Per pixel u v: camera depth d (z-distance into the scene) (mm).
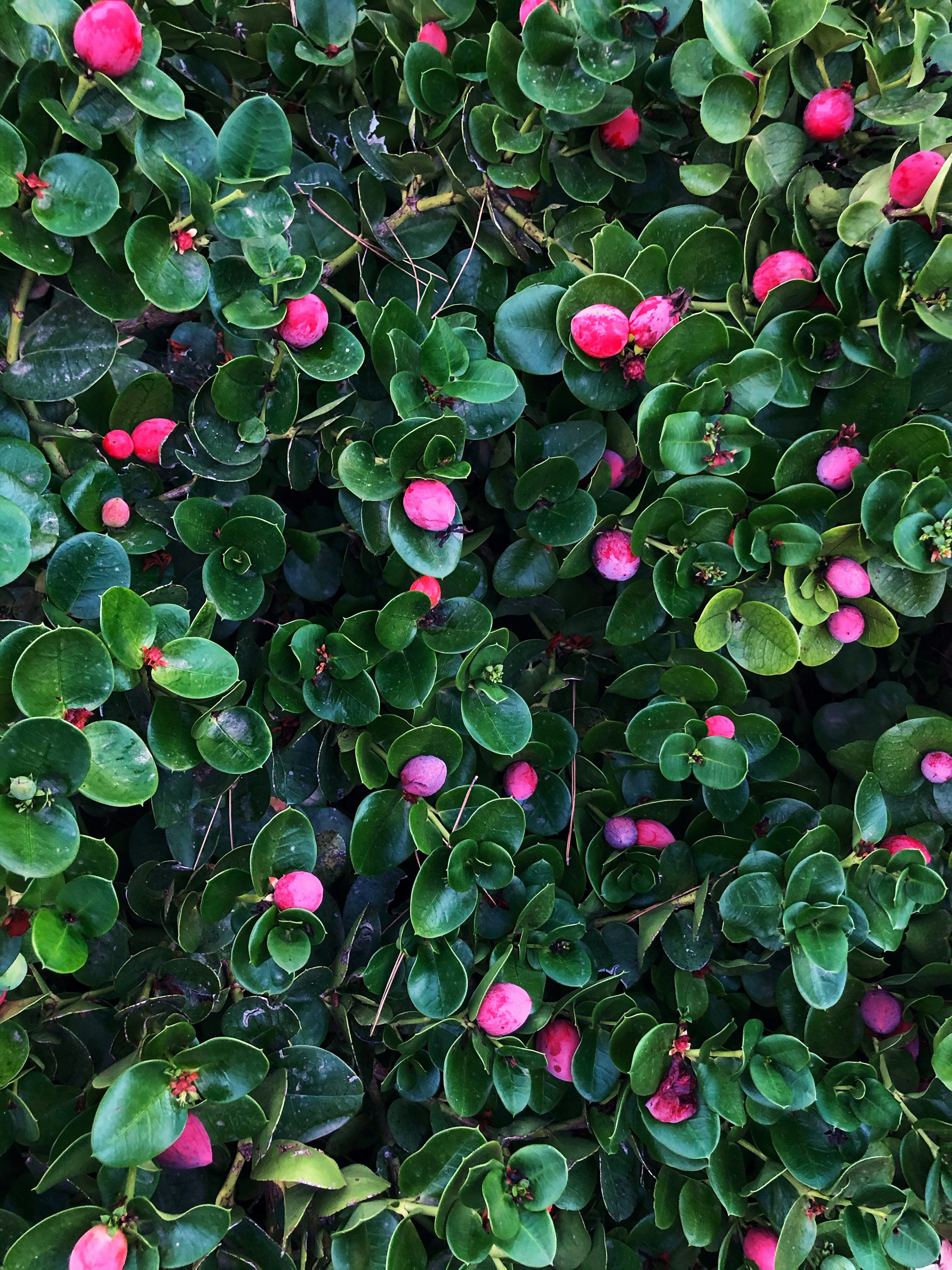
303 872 570
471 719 601
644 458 594
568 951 613
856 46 608
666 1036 605
